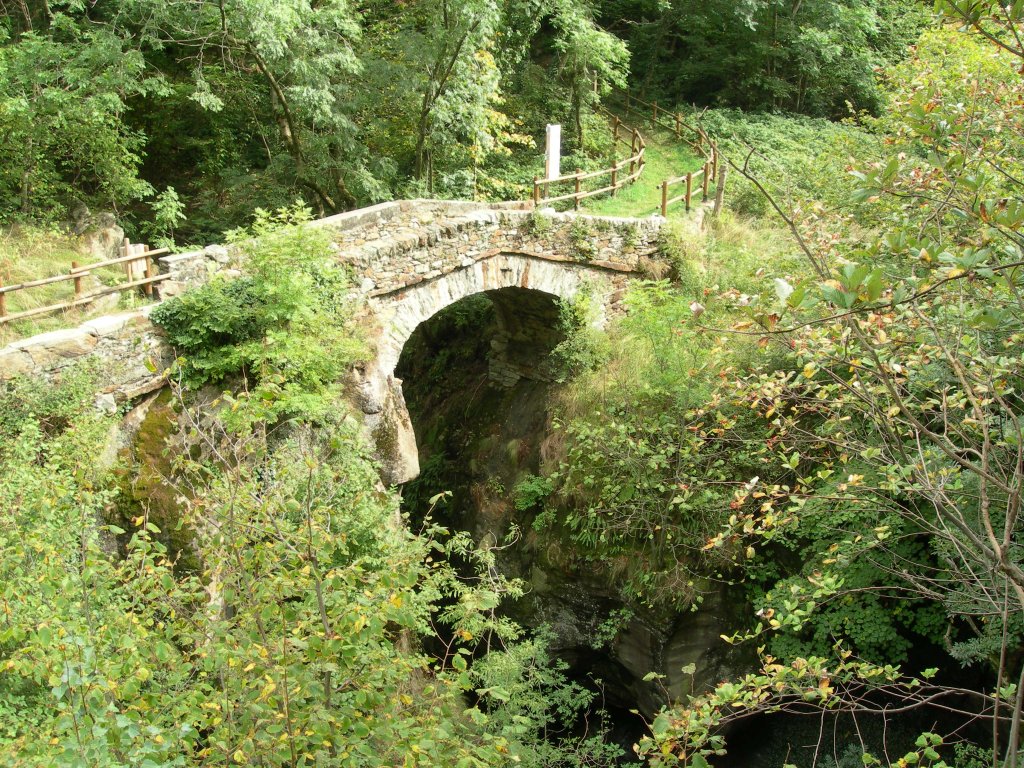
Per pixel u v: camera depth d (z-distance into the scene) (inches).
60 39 584.1
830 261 230.7
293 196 600.7
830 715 397.7
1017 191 220.7
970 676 362.3
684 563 417.4
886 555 342.6
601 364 474.6
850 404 225.5
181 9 521.7
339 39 550.6
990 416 191.6
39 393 329.4
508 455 542.0
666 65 889.5
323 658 166.6
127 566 196.4
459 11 535.2
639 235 513.3
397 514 402.9
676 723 176.7
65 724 141.2
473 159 639.1
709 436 398.6
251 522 189.6
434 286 451.2
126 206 597.9
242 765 156.3
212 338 375.2
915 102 189.6
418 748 154.6
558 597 460.4
